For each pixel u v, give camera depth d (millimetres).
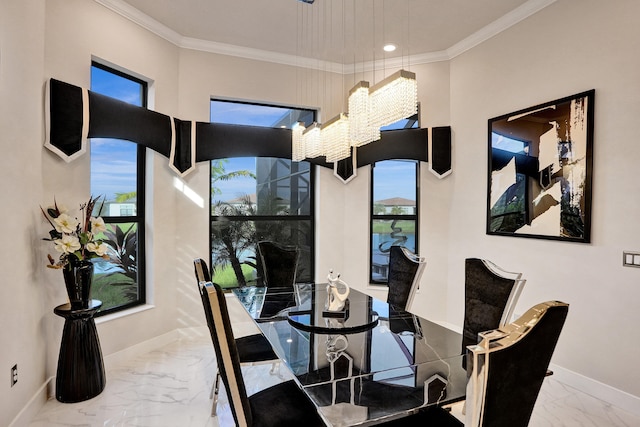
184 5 3217
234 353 1446
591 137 2680
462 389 1586
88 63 2953
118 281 3389
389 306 2754
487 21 3463
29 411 2285
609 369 2578
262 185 4340
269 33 3723
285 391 1869
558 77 2945
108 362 3094
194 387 2756
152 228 3539
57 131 2654
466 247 3867
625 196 2498
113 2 3111
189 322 3836
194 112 3883
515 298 1979
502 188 3418
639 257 2418
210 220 4062
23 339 2242
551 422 2326
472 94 3803
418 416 1645
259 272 4320
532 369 1163
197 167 3859
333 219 4434
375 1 3141
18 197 2209
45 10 2611
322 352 1929
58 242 2400
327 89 4488
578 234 2764
